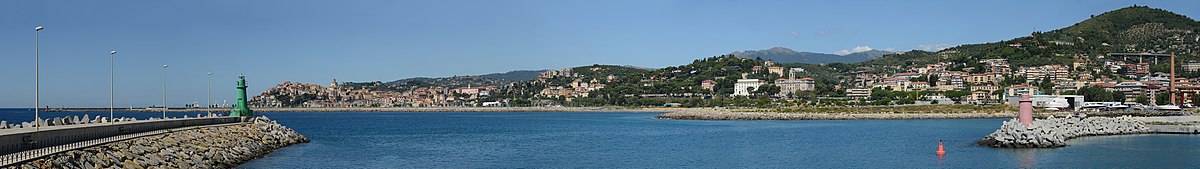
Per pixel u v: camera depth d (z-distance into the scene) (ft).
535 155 271.49
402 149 297.94
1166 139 292.20
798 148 295.69
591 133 435.12
